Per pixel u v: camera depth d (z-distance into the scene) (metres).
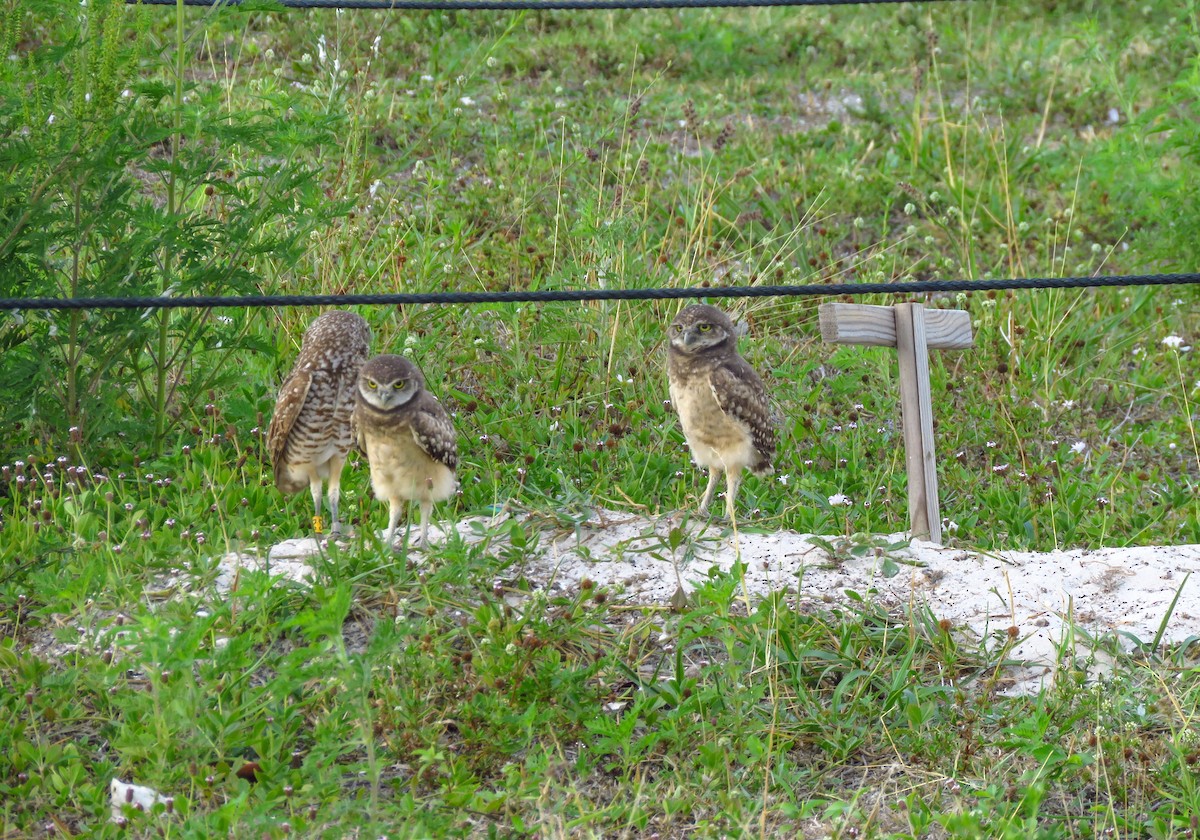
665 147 16.73
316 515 9.91
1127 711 7.98
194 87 10.53
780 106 19.27
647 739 7.35
